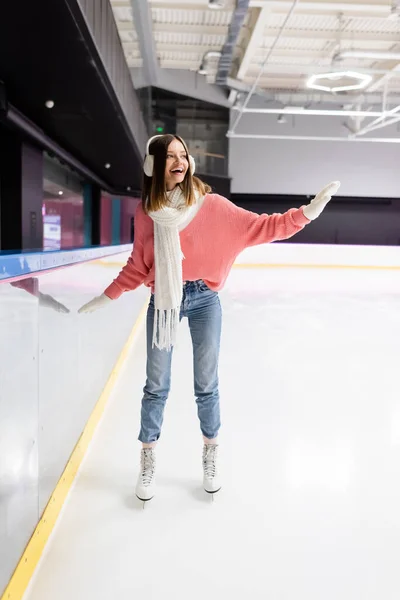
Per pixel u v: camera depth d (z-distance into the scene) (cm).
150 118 1157
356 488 162
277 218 128
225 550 127
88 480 162
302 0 707
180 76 1202
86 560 121
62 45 390
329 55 994
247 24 860
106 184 1191
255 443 195
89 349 196
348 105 1181
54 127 662
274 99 1173
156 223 127
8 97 529
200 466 175
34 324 115
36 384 118
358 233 1420
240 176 1370
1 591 94
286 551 128
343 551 129
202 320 141
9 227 631
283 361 317
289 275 826
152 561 122
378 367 311
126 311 335
